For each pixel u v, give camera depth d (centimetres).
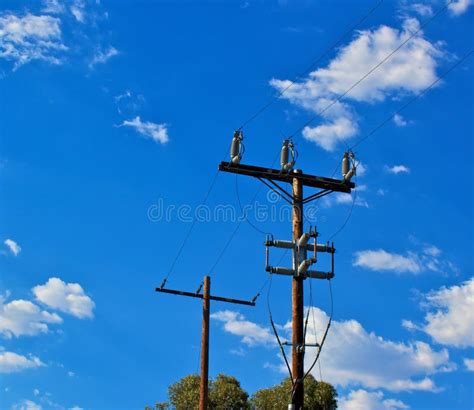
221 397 3959
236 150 2091
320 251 2027
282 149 2127
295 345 1956
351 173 2164
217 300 2988
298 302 1991
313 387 3794
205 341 2891
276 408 3828
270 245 2019
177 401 3956
